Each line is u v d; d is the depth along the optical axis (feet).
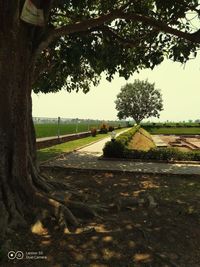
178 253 18.01
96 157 56.03
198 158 52.44
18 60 22.58
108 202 27.63
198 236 20.47
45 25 24.30
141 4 35.47
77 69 44.52
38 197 22.50
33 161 28.89
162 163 50.65
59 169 43.47
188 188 34.37
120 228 20.94
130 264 16.39
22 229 20.01
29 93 26.96
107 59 37.88
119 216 23.63
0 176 22.04
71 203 23.36
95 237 19.35
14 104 22.65
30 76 24.76
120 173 42.04
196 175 40.86
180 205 27.17
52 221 21.26
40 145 68.39
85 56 34.94
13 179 22.43
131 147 71.82
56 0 27.45
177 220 23.20
